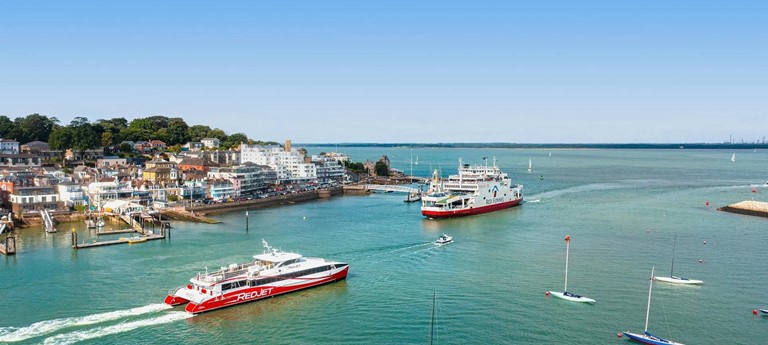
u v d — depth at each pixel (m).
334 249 145.62
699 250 142.62
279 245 151.12
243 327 91.50
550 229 175.12
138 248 147.25
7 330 88.75
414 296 106.50
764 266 126.75
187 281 114.50
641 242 153.00
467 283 114.38
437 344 84.88
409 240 157.88
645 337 85.00
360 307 100.75
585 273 121.31
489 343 85.12
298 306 101.56
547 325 91.94
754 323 92.94
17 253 140.88
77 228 178.00
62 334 87.62
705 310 98.62
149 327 91.06
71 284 112.62
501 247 147.88
